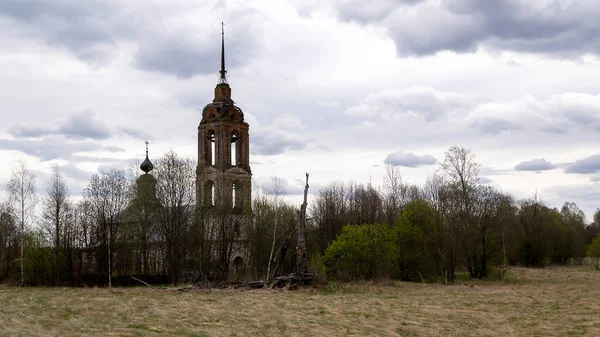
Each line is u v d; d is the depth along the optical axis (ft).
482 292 179.01
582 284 221.66
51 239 265.13
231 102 326.24
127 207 276.62
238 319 104.68
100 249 256.32
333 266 227.61
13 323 89.51
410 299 151.02
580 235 439.63
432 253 249.34
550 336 94.22
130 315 104.58
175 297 147.54
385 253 226.17
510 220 359.87
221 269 254.68
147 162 369.50
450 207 246.27
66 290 199.93
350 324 103.14
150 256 284.20
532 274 295.69
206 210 271.69
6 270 269.85
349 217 327.67
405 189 350.64
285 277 181.27
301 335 90.07
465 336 93.20
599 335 94.94
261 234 280.31
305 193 189.78
